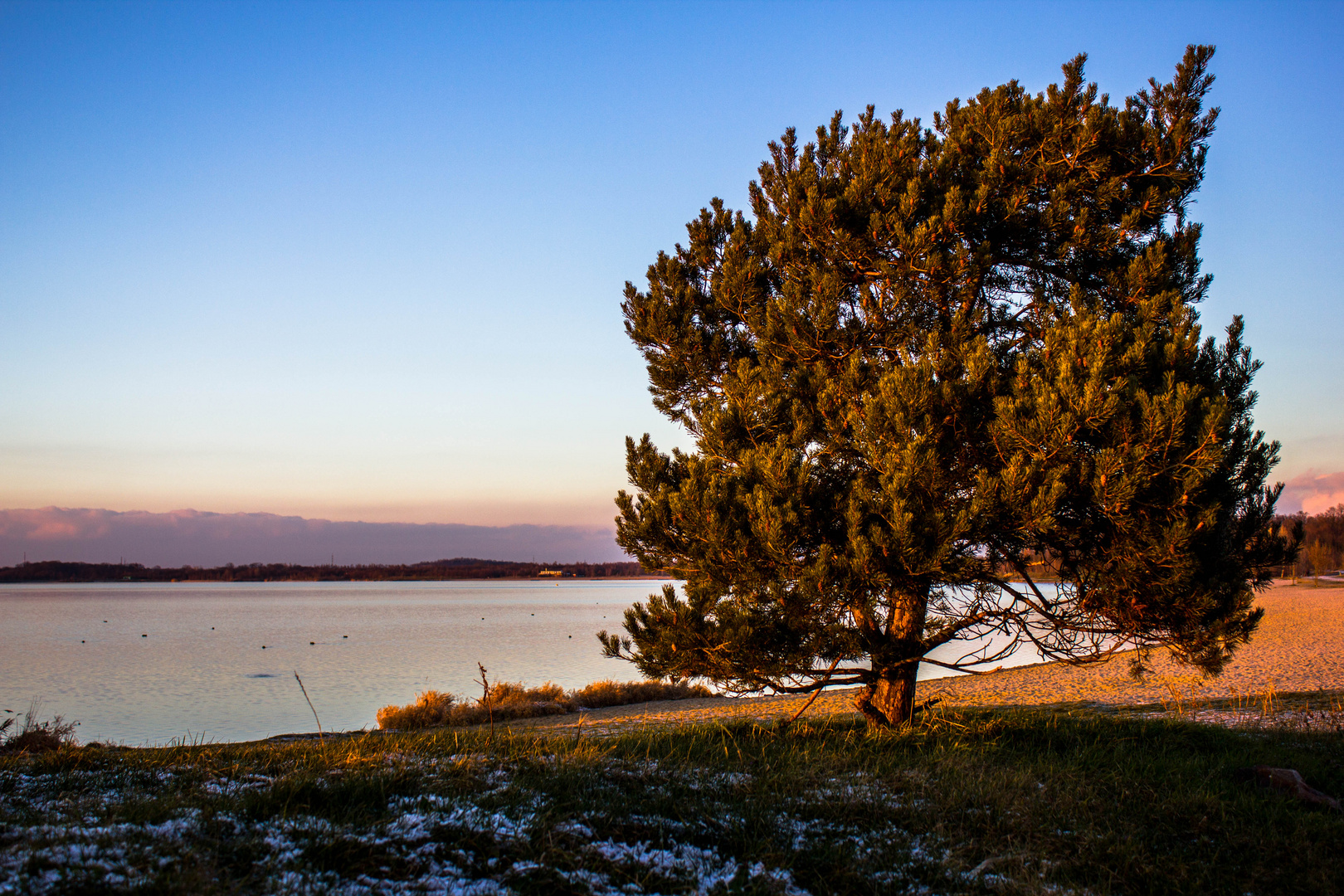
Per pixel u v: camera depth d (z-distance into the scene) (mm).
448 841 4367
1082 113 8789
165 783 5336
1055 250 8977
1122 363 6949
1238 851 5035
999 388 7590
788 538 7316
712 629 8023
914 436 7266
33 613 108750
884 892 4285
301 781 5160
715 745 7711
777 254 9297
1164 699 17609
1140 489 6664
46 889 3238
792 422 8383
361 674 38094
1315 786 6992
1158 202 8500
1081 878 4551
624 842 4676
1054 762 7117
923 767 6617
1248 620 7625
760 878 4301
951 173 9086
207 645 56281
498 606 141875
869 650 7945
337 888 3680
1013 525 7102
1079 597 7695
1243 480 7238
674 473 8898
